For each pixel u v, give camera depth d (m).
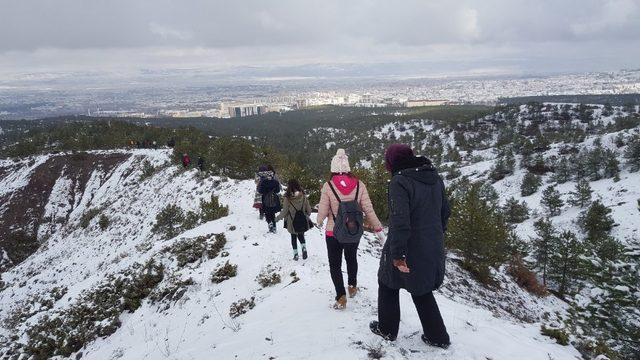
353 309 5.98
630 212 61.59
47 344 11.34
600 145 120.88
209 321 8.23
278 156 39.72
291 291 7.58
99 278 15.29
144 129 104.06
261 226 14.83
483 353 4.75
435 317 4.64
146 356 7.70
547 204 75.69
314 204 20.66
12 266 56.66
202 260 12.49
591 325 11.19
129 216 41.94
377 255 12.01
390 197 4.23
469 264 14.12
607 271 12.38
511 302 12.74
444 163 161.88
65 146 83.94
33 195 68.38
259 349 5.23
